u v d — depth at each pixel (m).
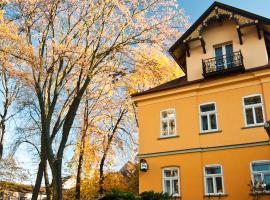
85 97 25.45
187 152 19.09
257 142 17.30
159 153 19.94
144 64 20.62
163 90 20.94
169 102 20.78
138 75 21.22
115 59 20.59
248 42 19.83
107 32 20.20
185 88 20.23
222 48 20.61
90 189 29.09
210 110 19.45
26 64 18.16
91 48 19.77
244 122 18.05
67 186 34.66
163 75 21.42
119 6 19.69
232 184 17.27
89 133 28.17
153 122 20.91
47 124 18.58
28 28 18.83
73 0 19.44
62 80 19.38
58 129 20.00
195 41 21.44
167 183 19.27
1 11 17.47
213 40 20.94
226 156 17.95
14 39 17.30
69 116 19.03
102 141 28.91
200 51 21.17
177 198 18.48
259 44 19.44
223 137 18.38
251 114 18.16
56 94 19.39
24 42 17.86
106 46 20.06
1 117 26.34
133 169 33.00
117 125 29.55
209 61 20.31
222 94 19.20
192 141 19.19
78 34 19.73
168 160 19.56
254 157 17.16
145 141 20.73
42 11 18.47
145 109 21.52
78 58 18.92
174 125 20.25
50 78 19.30
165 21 20.52
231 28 20.58
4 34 17.06
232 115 18.53
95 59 19.97
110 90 25.70
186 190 18.39
